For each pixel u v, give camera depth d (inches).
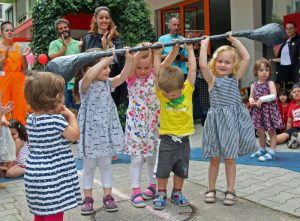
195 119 349.1
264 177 173.3
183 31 400.2
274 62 314.5
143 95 149.6
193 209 139.9
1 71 240.7
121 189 166.1
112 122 143.5
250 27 324.5
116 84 144.4
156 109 150.6
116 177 184.9
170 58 150.9
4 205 152.1
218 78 145.2
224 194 153.1
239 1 332.8
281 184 162.2
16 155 198.5
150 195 152.8
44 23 300.8
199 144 257.0
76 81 148.1
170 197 152.6
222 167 190.1
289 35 285.6
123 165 208.4
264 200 144.2
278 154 218.8
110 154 141.8
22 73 249.9
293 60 282.0
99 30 200.2
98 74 137.6
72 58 129.7
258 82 214.2
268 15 327.9
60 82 103.7
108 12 197.6
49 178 100.1
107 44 195.3
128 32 307.1
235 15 338.0
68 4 299.7
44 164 100.7
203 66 141.6
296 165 191.9
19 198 159.8
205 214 134.6
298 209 134.2
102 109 140.4
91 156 137.9
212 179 148.4
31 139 103.0
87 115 139.0
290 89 273.0
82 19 343.6
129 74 142.4
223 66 144.7
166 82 134.6
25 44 348.5
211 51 361.7
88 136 138.7
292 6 326.0
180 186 146.0
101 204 148.6
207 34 371.9
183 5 398.0
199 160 212.1
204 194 155.1
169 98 138.6
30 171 101.0
